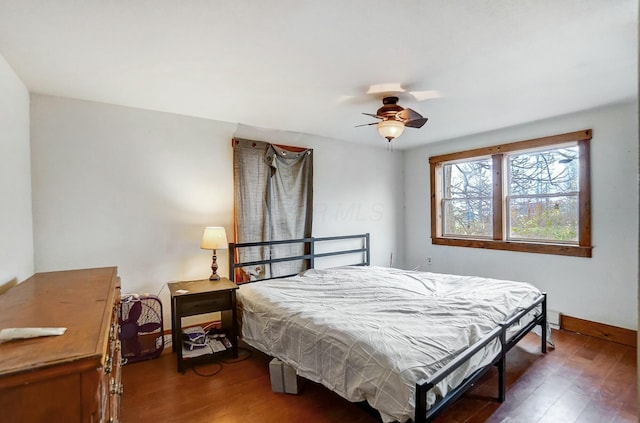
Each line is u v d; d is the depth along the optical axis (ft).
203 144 10.81
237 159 11.27
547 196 11.75
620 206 9.92
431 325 6.46
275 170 12.17
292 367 7.04
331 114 10.48
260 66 6.97
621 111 9.83
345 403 6.84
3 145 6.30
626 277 9.82
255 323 8.46
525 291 8.87
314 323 6.71
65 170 8.57
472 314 7.10
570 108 10.11
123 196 9.39
